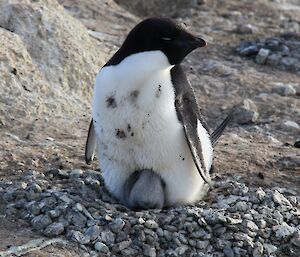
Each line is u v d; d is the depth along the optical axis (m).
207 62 25.53
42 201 13.50
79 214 13.16
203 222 13.21
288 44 27.16
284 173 16.58
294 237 13.56
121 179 13.88
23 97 18.97
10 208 13.48
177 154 13.43
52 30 21.06
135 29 12.77
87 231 12.82
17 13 20.75
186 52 12.79
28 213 13.36
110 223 12.95
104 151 13.73
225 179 15.77
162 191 13.68
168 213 13.45
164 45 12.65
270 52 26.44
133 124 12.99
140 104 12.82
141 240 12.83
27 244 12.45
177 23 12.88
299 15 32.09
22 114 18.61
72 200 13.45
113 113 12.99
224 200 14.48
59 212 13.16
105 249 12.61
